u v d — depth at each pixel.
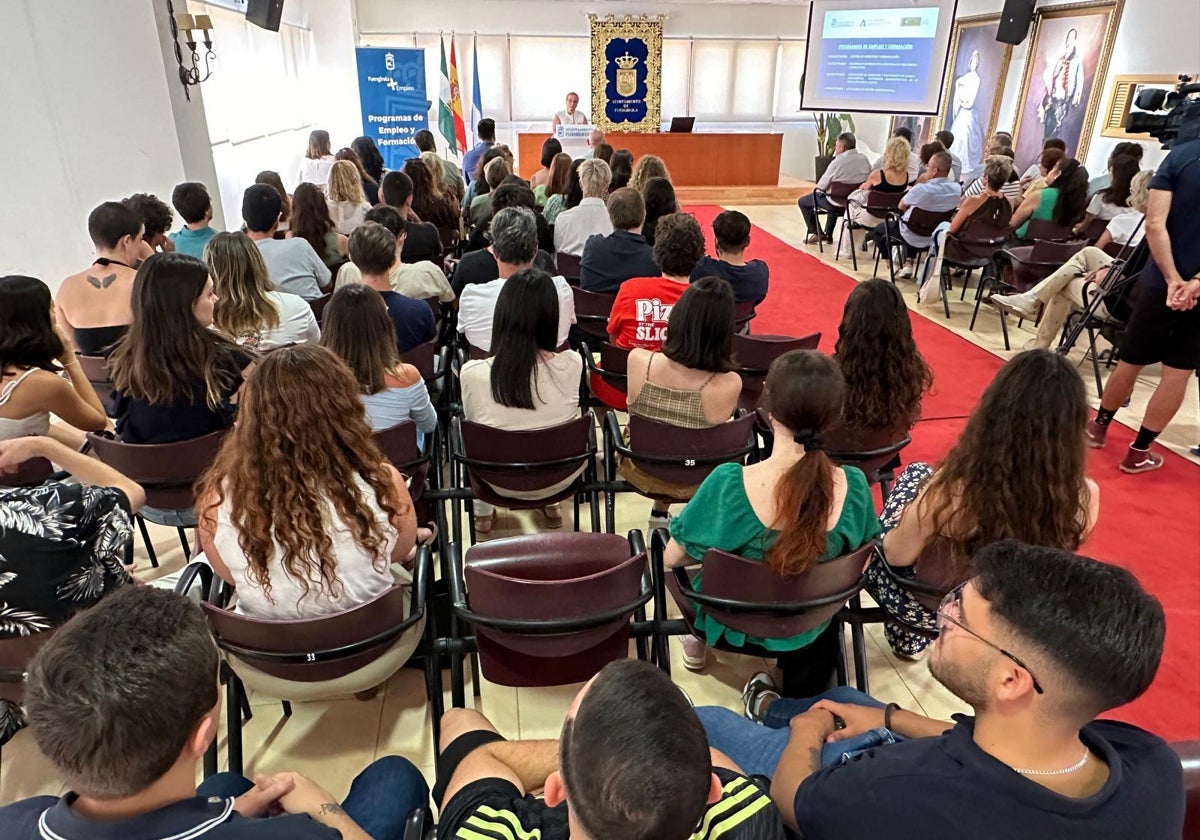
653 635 1.86
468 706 2.01
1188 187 2.76
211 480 1.45
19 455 1.50
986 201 4.82
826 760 1.16
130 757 0.74
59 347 1.92
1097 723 0.87
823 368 1.46
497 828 0.86
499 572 1.65
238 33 6.91
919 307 5.51
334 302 2.13
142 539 2.69
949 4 8.02
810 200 7.28
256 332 2.60
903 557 1.69
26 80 3.39
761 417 2.64
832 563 1.53
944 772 0.83
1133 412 3.76
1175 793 0.80
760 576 1.54
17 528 1.29
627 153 5.62
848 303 2.24
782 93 11.37
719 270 3.32
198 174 4.44
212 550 1.49
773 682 2.04
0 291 1.79
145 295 1.92
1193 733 1.91
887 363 2.19
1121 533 2.75
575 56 10.73
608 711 0.72
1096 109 7.00
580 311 3.55
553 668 1.70
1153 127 3.14
